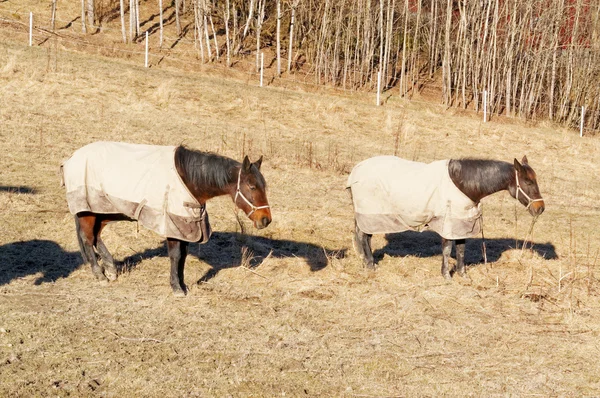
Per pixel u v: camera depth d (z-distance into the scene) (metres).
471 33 31.91
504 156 22.47
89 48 28.30
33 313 7.07
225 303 7.88
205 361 6.32
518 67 31.17
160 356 6.35
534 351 6.96
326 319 7.58
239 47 32.88
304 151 18.28
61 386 5.68
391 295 8.43
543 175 19.88
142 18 34.84
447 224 8.66
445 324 7.57
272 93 26.00
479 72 33.12
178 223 7.42
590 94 32.16
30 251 9.21
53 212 10.86
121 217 8.19
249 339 6.88
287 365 6.33
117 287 8.16
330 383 6.03
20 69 20.86
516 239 11.99
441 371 6.38
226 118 21.09
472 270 9.72
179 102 21.61
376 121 24.17
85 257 8.19
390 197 8.96
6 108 17.11
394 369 6.38
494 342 7.14
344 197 14.25
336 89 30.92
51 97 18.94
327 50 31.45
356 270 9.51
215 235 10.75
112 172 7.61
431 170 8.81
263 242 10.69
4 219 10.22
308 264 9.63
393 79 34.00
